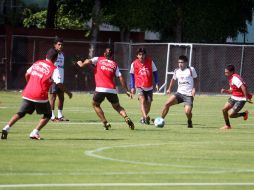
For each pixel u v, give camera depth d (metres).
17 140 41.34
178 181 27.98
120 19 109.12
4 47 101.75
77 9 115.69
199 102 85.75
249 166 32.38
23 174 29.20
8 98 84.81
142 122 55.81
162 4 111.06
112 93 49.16
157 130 50.09
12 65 100.25
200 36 113.69
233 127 54.31
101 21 107.56
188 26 113.31
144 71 56.34
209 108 76.19
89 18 115.88
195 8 112.88
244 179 28.70
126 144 40.44
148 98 56.44
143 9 109.31
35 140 41.59
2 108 69.56
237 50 107.81
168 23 111.94
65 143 40.34
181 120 60.50
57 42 56.38
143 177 28.84
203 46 102.19
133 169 30.94
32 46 101.38
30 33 103.12
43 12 119.94
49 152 36.16
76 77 102.94
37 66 40.94
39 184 26.91
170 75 104.88
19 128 49.47
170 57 105.75
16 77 100.50
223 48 106.81
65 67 103.44
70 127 51.41
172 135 46.50
